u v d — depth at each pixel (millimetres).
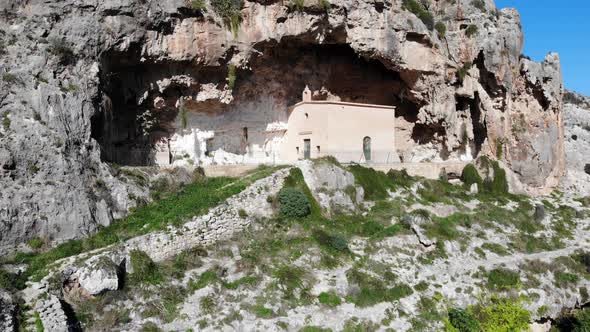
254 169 35156
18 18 26438
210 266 24000
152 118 34938
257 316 21250
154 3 29828
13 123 23531
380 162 40094
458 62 45219
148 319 19891
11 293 18016
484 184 43156
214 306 21281
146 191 28266
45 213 22594
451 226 33156
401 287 25578
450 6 46781
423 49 41219
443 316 24719
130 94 32438
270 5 33938
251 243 26641
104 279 20328
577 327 27750
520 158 47219
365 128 39594
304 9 34250
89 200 24438
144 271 22047
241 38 33688
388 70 43062
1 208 21297
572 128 63062
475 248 31438
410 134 46031
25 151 23109
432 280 27328
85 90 26844
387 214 32656
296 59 38969
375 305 23891
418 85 42406
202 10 31844
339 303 23219
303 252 26297
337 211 32031
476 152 47281
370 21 37719
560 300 28609
